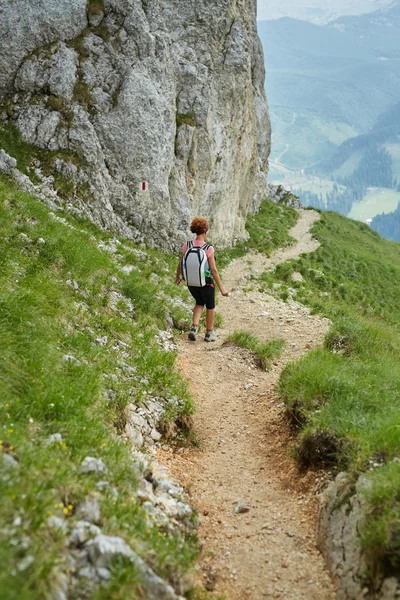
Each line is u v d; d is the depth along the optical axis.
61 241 11.88
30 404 5.50
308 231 57.47
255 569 4.95
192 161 31.05
